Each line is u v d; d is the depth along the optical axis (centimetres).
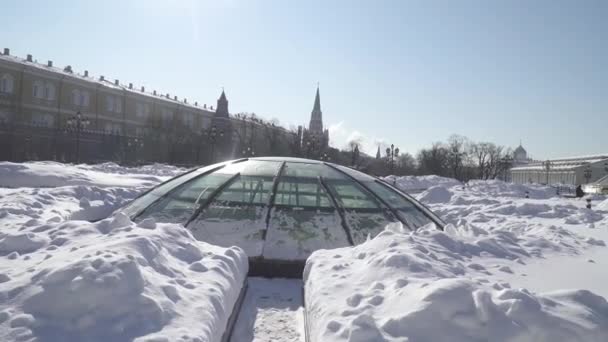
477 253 527
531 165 11350
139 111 7450
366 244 517
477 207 1822
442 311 312
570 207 1727
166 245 466
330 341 310
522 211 1702
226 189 799
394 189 936
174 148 6756
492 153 9338
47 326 297
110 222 518
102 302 317
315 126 12912
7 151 5225
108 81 7569
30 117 5888
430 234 541
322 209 763
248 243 688
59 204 1030
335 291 397
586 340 298
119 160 5994
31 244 463
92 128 6662
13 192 1124
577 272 485
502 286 362
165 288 358
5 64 5559
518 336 298
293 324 484
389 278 396
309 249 686
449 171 8769
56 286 322
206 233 705
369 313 337
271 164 905
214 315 360
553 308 324
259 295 576
